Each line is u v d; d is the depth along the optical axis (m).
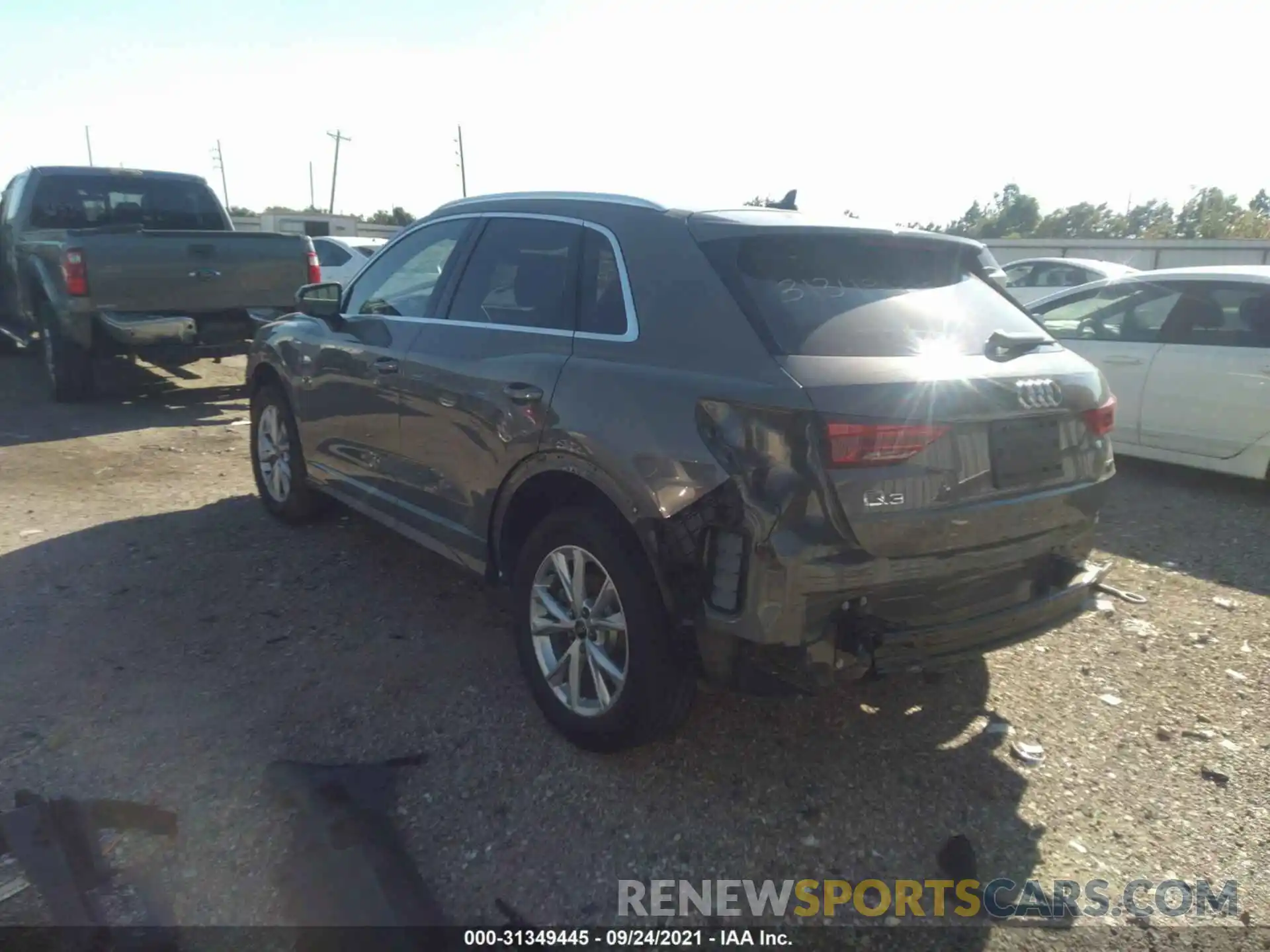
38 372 11.68
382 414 4.54
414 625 4.50
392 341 4.54
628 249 3.53
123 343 8.69
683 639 3.13
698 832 3.12
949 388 2.98
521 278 3.97
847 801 3.30
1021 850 3.09
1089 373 3.53
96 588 4.84
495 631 4.46
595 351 3.45
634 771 3.41
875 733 3.71
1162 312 7.37
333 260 15.29
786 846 3.08
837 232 3.41
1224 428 6.92
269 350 5.63
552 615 3.58
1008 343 3.29
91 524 5.84
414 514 4.43
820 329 3.08
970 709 3.92
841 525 2.83
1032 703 3.98
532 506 3.86
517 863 2.96
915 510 2.92
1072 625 4.72
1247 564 5.62
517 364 3.69
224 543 5.52
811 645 2.88
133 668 4.04
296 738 3.55
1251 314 6.89
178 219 11.28
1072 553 3.50
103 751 3.43
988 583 3.22
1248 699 4.05
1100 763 3.57
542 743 3.56
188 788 3.23
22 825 3.01
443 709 3.77
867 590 2.90
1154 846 3.13
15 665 4.04
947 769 3.50
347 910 2.72
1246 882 2.98
